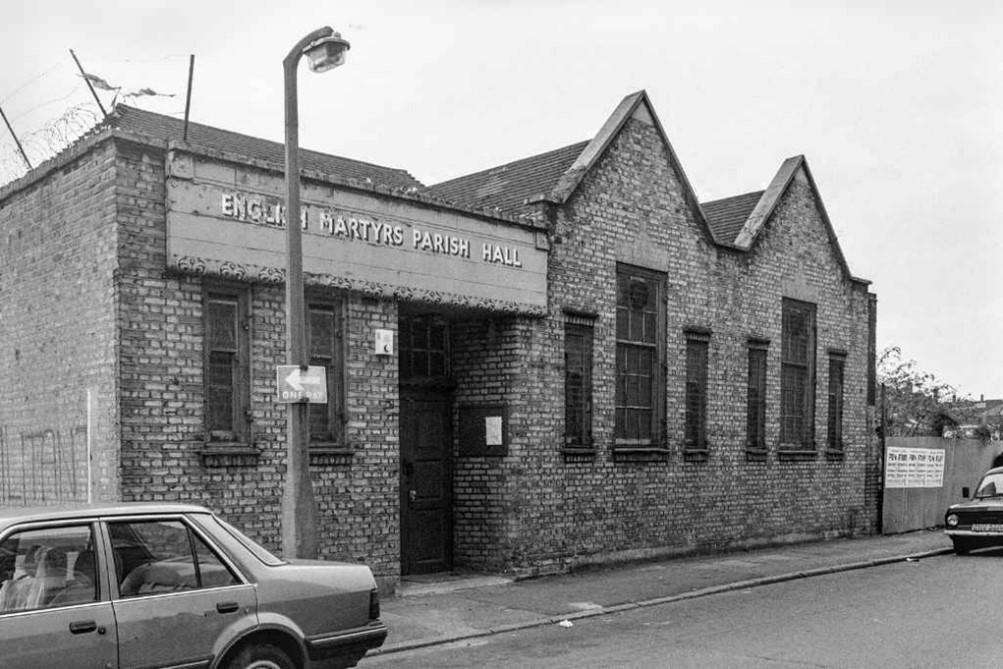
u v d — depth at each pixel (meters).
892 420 32.69
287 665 6.04
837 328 19.47
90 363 9.32
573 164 14.27
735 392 16.67
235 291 9.90
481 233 12.23
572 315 13.66
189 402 9.38
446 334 13.49
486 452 13.03
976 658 8.30
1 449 10.84
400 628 9.46
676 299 15.48
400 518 12.56
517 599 11.16
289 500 8.52
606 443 14.13
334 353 10.78
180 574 5.73
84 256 9.45
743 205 18.86
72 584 5.32
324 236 10.45
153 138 9.17
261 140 14.38
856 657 8.38
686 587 12.30
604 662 8.22
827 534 19.00
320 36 8.29
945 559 16.75
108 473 8.99
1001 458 24.80
